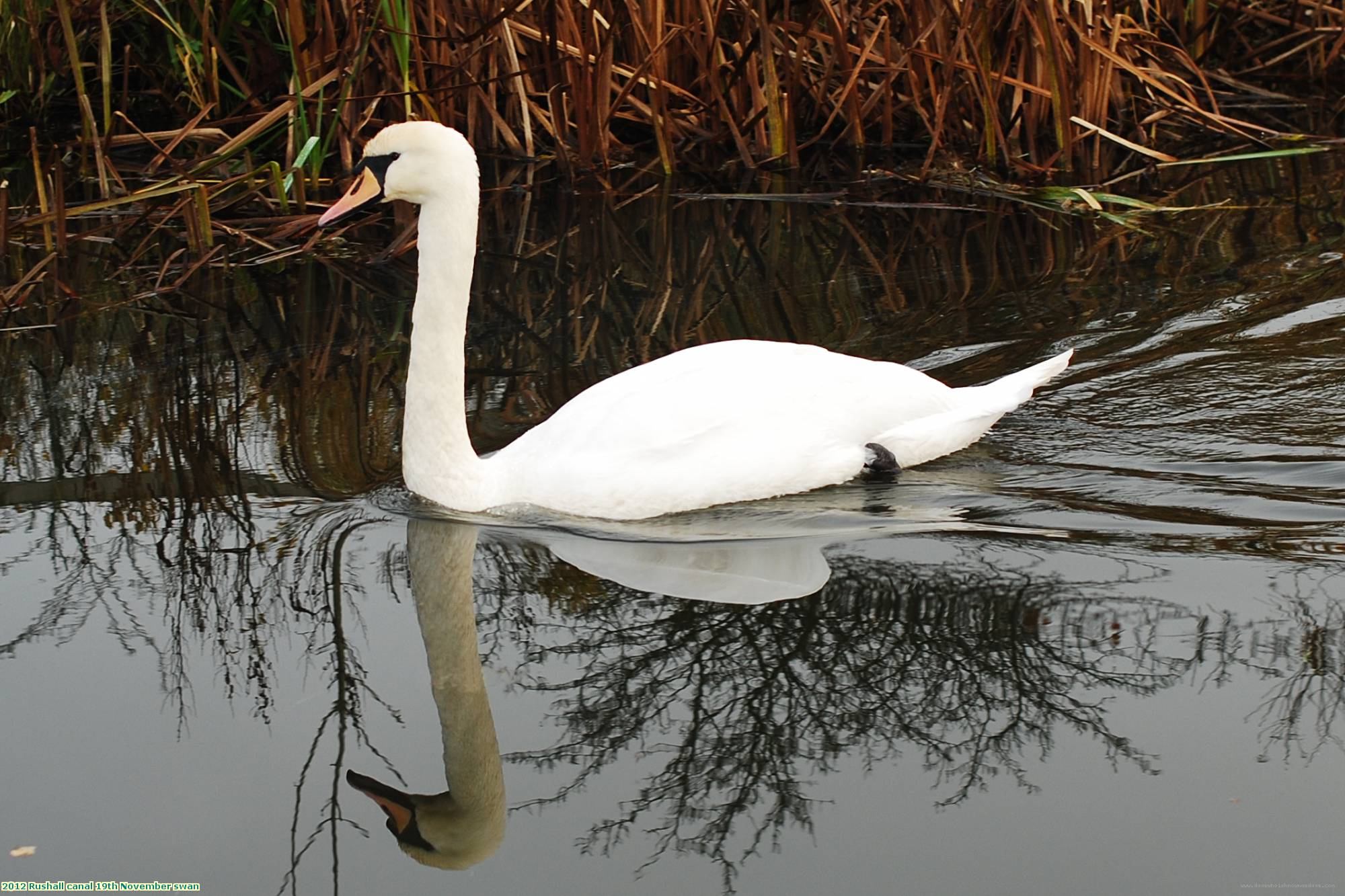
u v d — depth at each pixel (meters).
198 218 13.29
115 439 9.59
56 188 12.96
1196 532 7.97
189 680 7.01
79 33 15.97
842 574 7.72
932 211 14.16
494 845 5.96
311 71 14.30
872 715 6.65
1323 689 6.59
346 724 6.73
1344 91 16.84
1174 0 16.77
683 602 7.54
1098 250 12.79
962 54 14.96
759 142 15.59
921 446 8.96
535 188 15.10
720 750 6.50
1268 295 11.41
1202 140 15.80
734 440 8.48
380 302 12.23
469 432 9.62
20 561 8.02
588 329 11.46
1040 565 7.70
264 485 8.94
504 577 7.83
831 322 11.38
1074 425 9.48
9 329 11.63
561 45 15.23
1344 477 8.52
